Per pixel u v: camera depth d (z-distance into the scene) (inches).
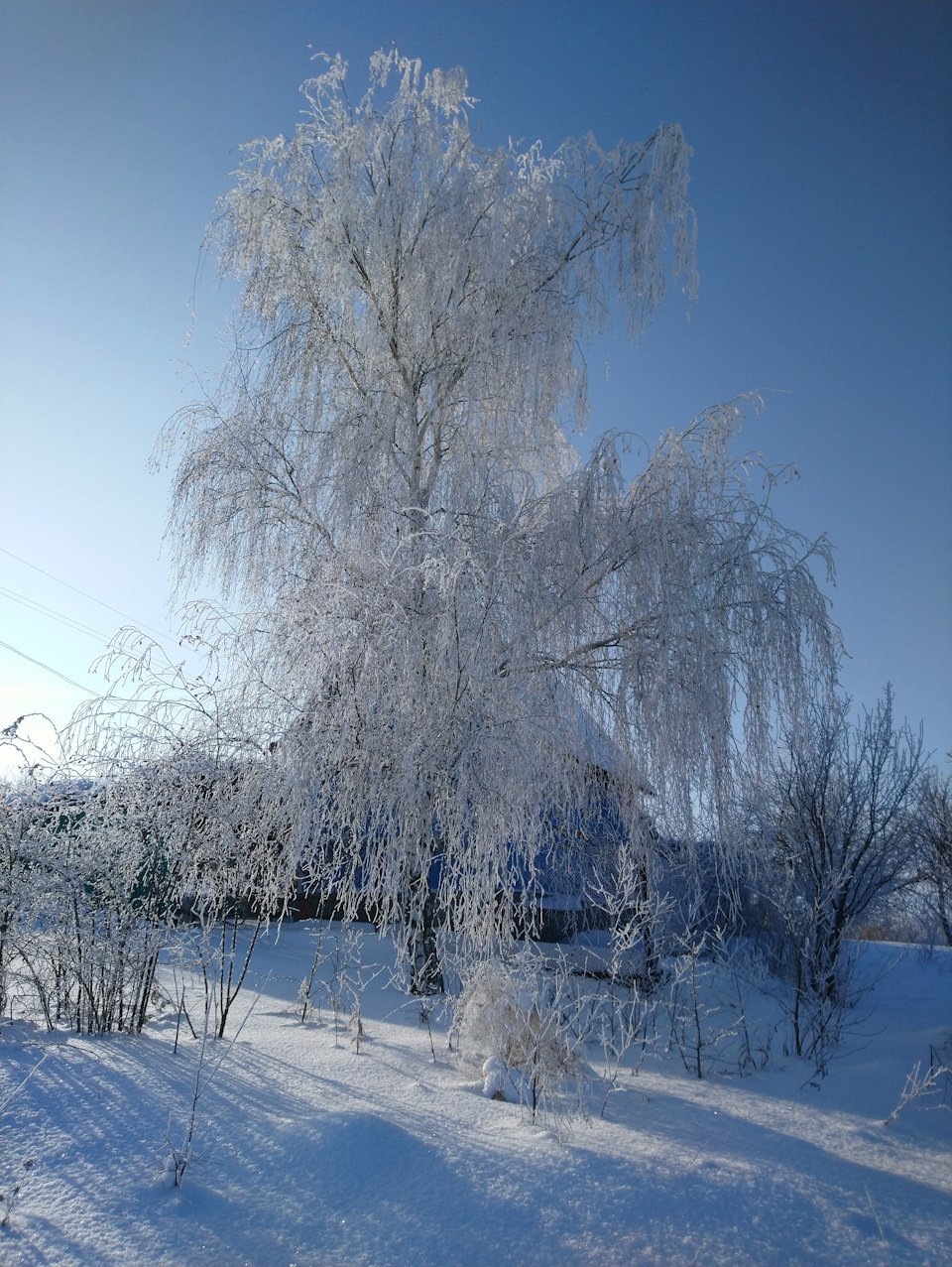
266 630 304.8
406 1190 141.3
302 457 360.2
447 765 281.9
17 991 242.2
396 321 386.0
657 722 291.3
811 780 417.1
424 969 319.6
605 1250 128.5
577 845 335.6
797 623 300.4
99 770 254.5
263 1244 123.6
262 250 394.6
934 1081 239.9
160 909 249.4
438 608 280.5
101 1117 161.5
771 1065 262.1
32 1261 114.9
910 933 617.0
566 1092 201.9
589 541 307.0
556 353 381.7
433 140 390.0
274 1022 263.7
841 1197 153.8
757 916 419.5
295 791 267.6
